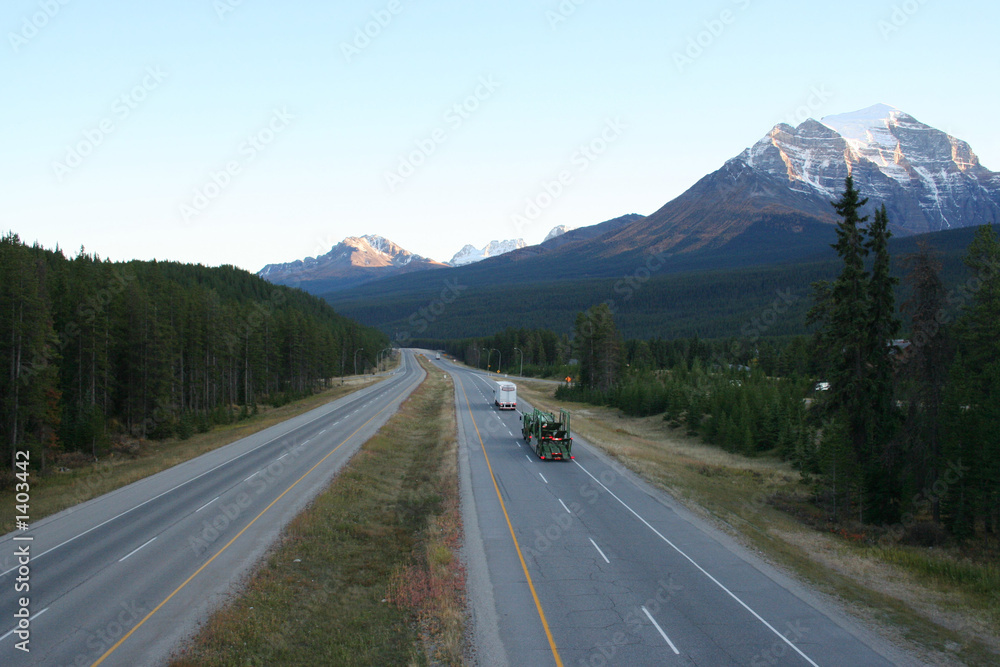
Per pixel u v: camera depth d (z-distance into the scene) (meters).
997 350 31.11
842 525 27.58
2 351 39.56
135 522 24.28
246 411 74.94
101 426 48.22
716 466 42.53
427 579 18.47
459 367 185.88
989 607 16.77
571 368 130.00
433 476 34.50
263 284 174.50
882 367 31.14
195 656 13.43
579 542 21.92
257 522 24.14
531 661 13.24
